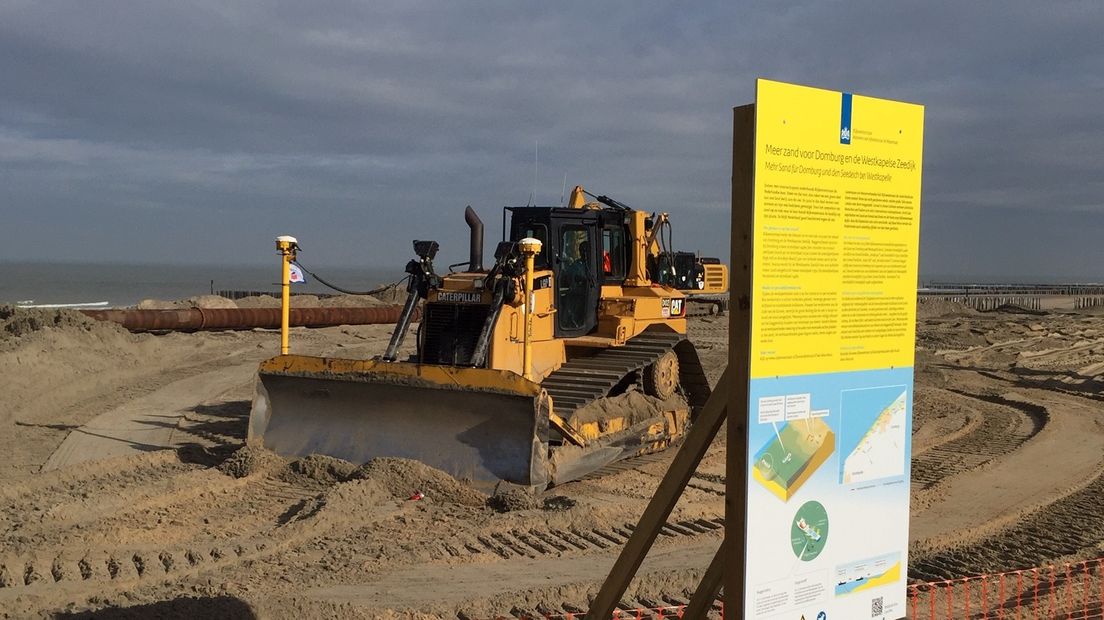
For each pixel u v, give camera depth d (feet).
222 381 58.70
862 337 13.46
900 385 13.99
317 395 35.12
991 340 92.58
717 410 12.89
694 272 46.96
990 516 31.09
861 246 13.29
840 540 13.51
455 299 36.04
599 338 38.68
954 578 25.07
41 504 28.96
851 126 12.98
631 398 38.63
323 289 297.53
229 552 24.58
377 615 20.08
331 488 30.09
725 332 98.94
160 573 22.88
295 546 25.44
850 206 13.09
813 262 12.76
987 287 281.54
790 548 12.94
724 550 13.07
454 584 22.70
